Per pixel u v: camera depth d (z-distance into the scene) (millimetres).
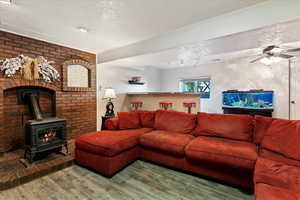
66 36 3035
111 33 2898
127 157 2504
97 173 2322
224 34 2254
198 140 2330
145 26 2611
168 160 2434
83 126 3947
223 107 4977
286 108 4340
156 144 2480
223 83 5332
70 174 2289
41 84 3139
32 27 2625
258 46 2887
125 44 3566
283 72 4359
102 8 2051
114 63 4340
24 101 3080
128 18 2330
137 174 2293
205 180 2135
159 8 2059
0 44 2646
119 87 4953
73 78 3758
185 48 2900
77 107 3816
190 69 6078
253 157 1783
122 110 5043
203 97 5836
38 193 1850
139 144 2760
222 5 1992
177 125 2877
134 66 5098
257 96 4527
